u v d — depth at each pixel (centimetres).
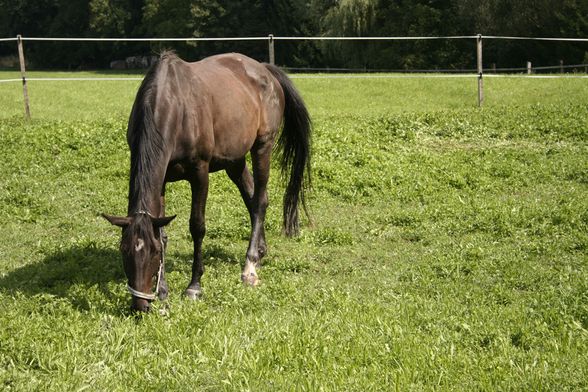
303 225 926
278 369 464
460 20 4344
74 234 876
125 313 570
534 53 4134
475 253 782
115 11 6619
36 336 498
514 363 481
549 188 1088
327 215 973
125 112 1967
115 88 2916
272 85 770
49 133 1285
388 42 4459
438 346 511
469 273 728
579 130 1439
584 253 794
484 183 1109
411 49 4475
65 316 560
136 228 517
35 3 7150
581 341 523
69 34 6975
